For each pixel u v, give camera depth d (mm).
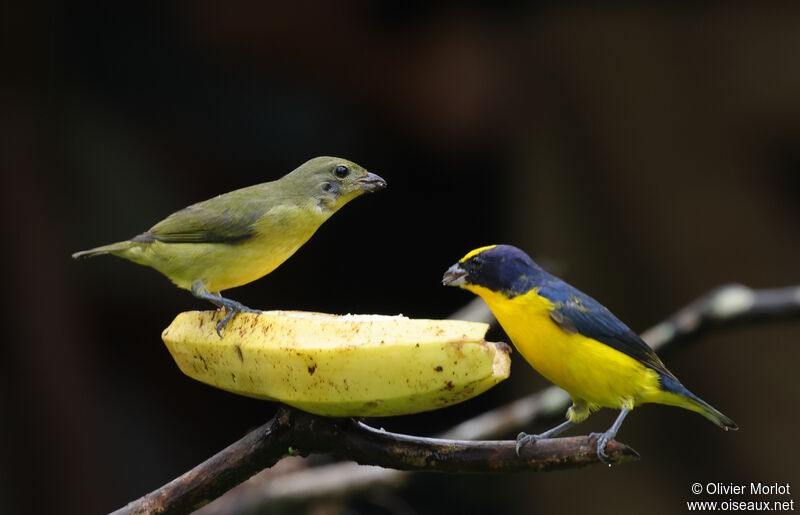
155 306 13992
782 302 9016
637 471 14281
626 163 14273
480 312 9930
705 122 14094
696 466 14234
